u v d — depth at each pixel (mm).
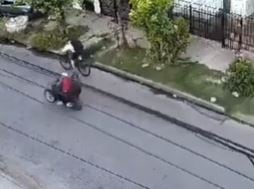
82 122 19453
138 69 21422
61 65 22047
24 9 24938
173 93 20188
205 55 21719
